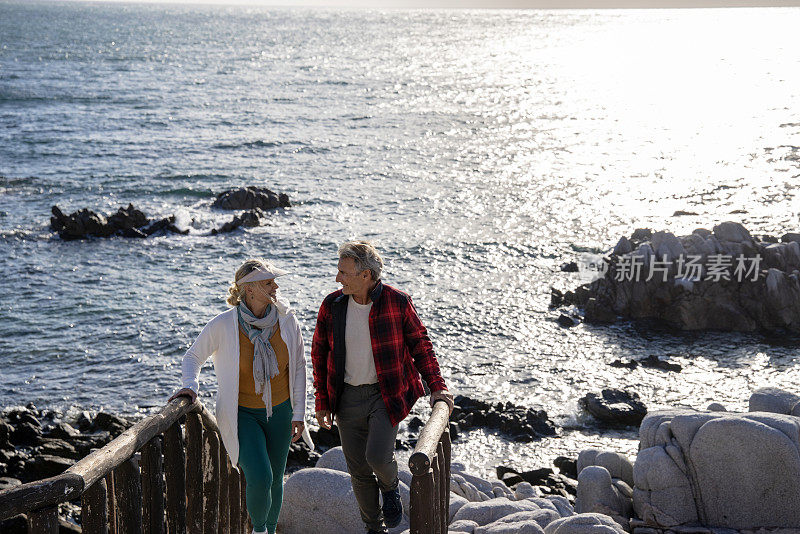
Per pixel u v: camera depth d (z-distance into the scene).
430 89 124.31
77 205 47.72
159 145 70.19
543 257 37.12
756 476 9.27
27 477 17.12
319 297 31.73
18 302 30.36
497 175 58.56
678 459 9.65
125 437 4.20
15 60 155.00
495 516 8.60
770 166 60.34
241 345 5.39
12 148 66.88
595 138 77.69
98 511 3.90
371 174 58.62
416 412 21.31
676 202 48.75
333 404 5.51
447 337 27.22
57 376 24.00
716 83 130.38
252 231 41.12
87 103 99.00
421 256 37.22
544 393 22.72
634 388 22.92
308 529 7.95
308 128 82.50
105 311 29.59
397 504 5.67
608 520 7.94
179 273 34.38
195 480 5.44
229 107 98.56
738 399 22.02
